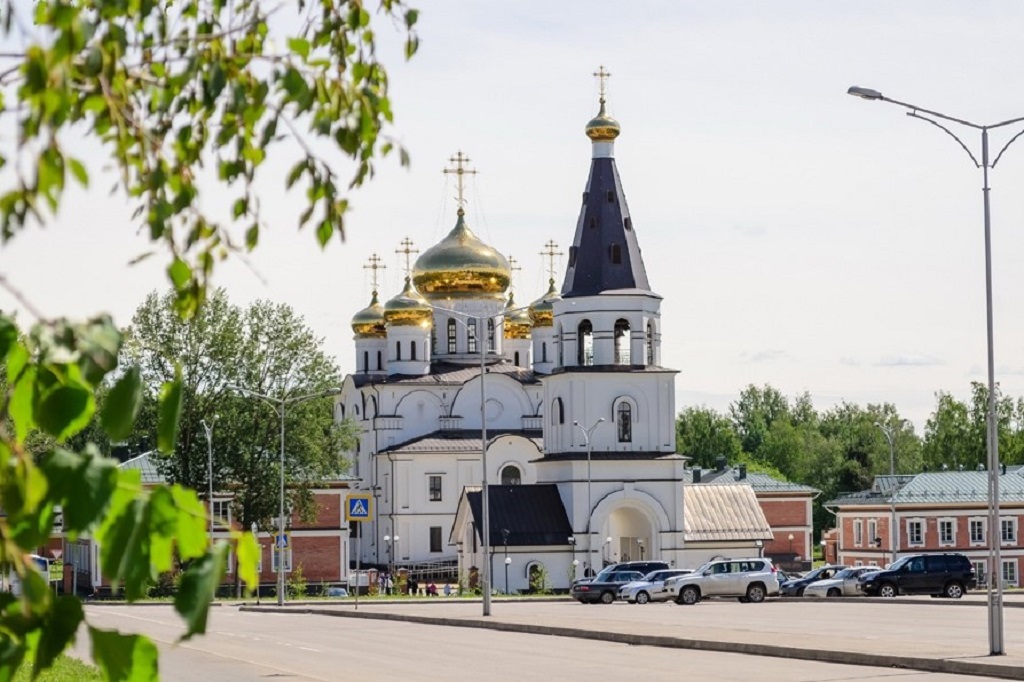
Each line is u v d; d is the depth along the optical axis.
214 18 7.93
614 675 30.28
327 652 38.25
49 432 5.41
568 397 92.06
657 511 91.88
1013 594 74.81
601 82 93.00
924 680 28.59
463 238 116.06
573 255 93.44
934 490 108.50
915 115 34.00
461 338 115.81
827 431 188.25
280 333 93.38
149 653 5.33
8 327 5.46
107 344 5.50
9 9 5.22
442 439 111.06
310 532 98.38
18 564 5.09
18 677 26.12
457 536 95.81
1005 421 148.38
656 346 93.31
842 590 75.38
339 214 7.30
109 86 6.05
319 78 6.88
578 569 90.81
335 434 95.50
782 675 29.81
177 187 7.07
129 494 5.29
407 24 7.82
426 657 36.12
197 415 91.50
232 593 92.88
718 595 71.00
